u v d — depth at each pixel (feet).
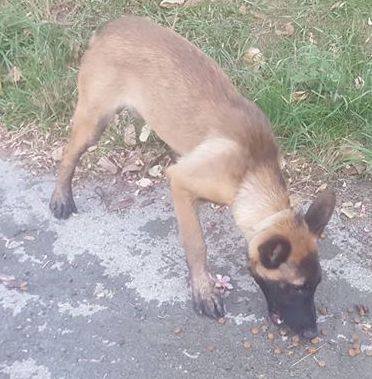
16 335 4.71
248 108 4.77
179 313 4.84
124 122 6.10
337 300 4.93
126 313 4.84
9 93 6.31
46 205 5.57
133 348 4.64
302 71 6.14
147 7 6.89
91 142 5.34
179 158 5.09
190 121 4.85
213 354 4.62
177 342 4.68
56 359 4.58
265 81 6.15
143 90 5.03
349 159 5.81
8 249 5.25
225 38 6.63
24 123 6.18
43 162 5.92
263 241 4.25
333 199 4.32
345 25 6.71
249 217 4.52
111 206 5.57
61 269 5.12
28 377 4.49
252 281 5.03
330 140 5.90
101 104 5.16
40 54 6.40
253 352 4.63
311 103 6.11
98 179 5.79
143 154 5.95
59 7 6.91
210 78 4.87
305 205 5.57
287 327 4.67
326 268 5.12
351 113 6.02
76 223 5.44
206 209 5.53
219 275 5.03
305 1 6.94
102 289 4.99
